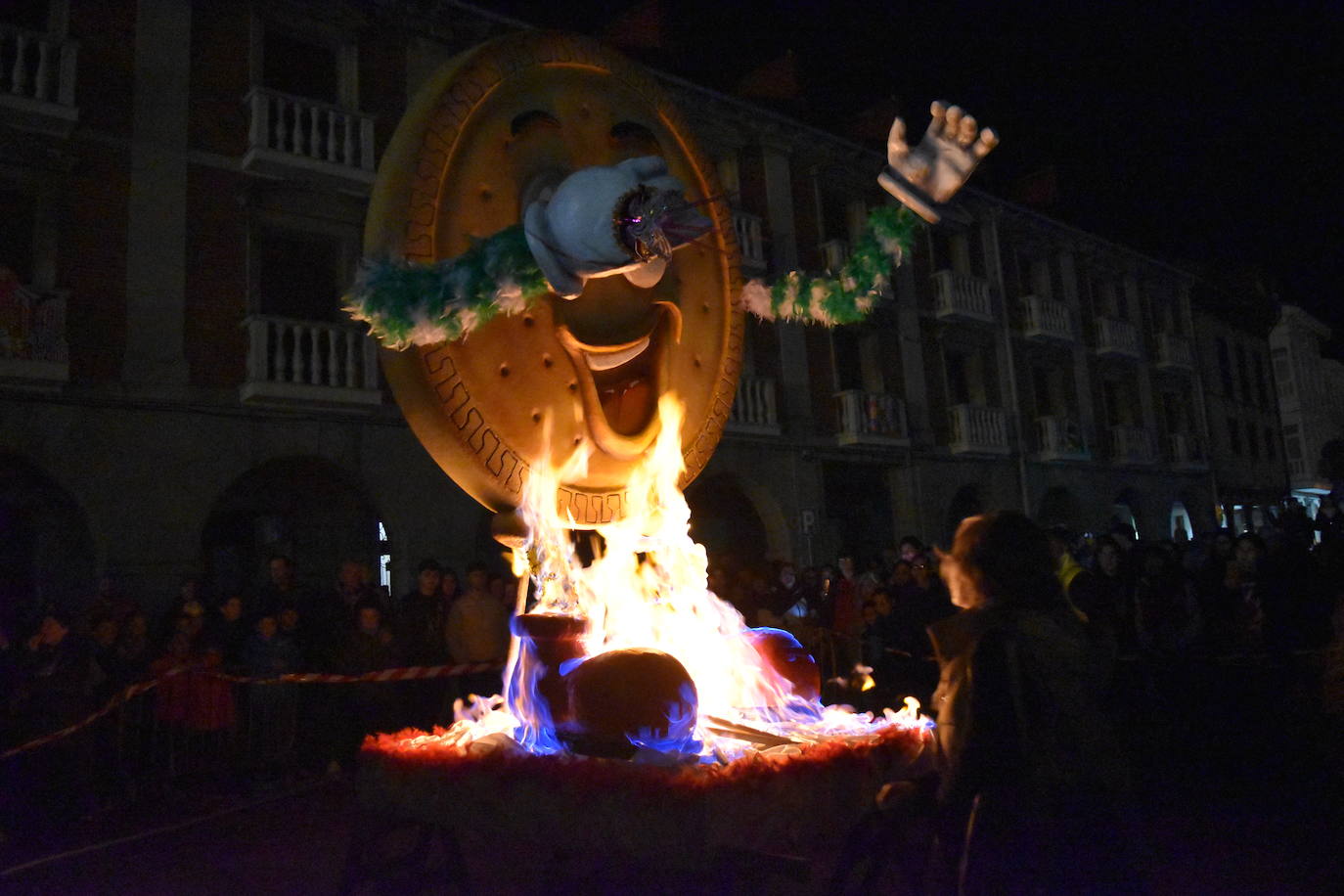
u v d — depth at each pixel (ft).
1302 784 15.83
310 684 22.13
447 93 8.72
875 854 7.09
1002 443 58.03
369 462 34.40
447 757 8.11
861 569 40.06
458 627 21.83
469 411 8.53
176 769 20.01
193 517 30.55
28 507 29.73
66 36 29.99
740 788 6.86
